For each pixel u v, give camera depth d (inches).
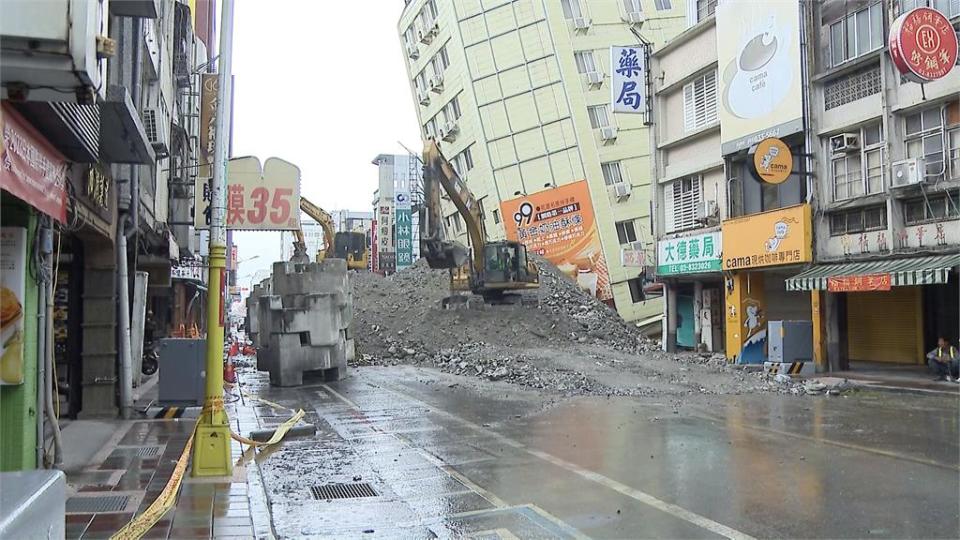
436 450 389.7
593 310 1370.6
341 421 497.4
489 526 249.8
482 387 703.7
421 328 1135.6
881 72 705.0
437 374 842.8
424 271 1658.5
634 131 1601.9
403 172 2893.7
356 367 941.8
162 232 688.4
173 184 800.9
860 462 343.3
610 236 1556.3
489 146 1679.4
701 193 1003.3
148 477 308.7
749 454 365.4
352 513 268.1
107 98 305.9
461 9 1713.8
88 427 432.5
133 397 539.5
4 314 287.7
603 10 1636.3
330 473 336.2
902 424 460.4
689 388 669.9
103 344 469.1
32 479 93.4
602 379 712.4
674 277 1055.0
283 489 305.6
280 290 741.3
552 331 1113.4
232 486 294.7
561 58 1606.8
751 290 890.1
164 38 654.5
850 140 745.0
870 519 248.5
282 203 462.3
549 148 1612.9
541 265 1523.1
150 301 908.0
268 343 819.4
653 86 1086.4
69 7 182.2
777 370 773.3
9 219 297.0
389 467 348.2
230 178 457.4
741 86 875.4
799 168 815.7
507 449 389.4
